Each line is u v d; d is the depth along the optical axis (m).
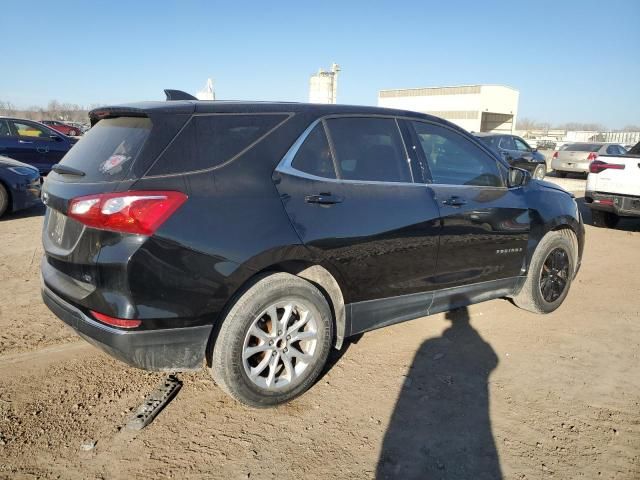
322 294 3.07
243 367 2.79
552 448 2.71
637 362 3.75
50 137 11.50
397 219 3.34
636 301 5.14
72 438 2.65
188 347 2.65
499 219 4.04
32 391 3.07
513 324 4.43
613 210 8.42
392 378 3.40
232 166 2.79
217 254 2.62
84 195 2.58
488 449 2.69
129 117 2.91
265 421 2.88
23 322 4.03
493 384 3.37
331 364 3.58
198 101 2.99
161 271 2.50
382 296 3.40
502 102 51.66
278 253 2.81
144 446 2.62
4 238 6.73
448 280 3.78
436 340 4.04
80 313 2.64
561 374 3.53
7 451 2.53
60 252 2.76
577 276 6.05
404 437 2.77
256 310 2.78
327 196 3.05
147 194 2.49
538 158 17.92
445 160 3.86
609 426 2.93
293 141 3.04
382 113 3.56
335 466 2.52
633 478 2.50
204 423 2.84
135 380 3.25
